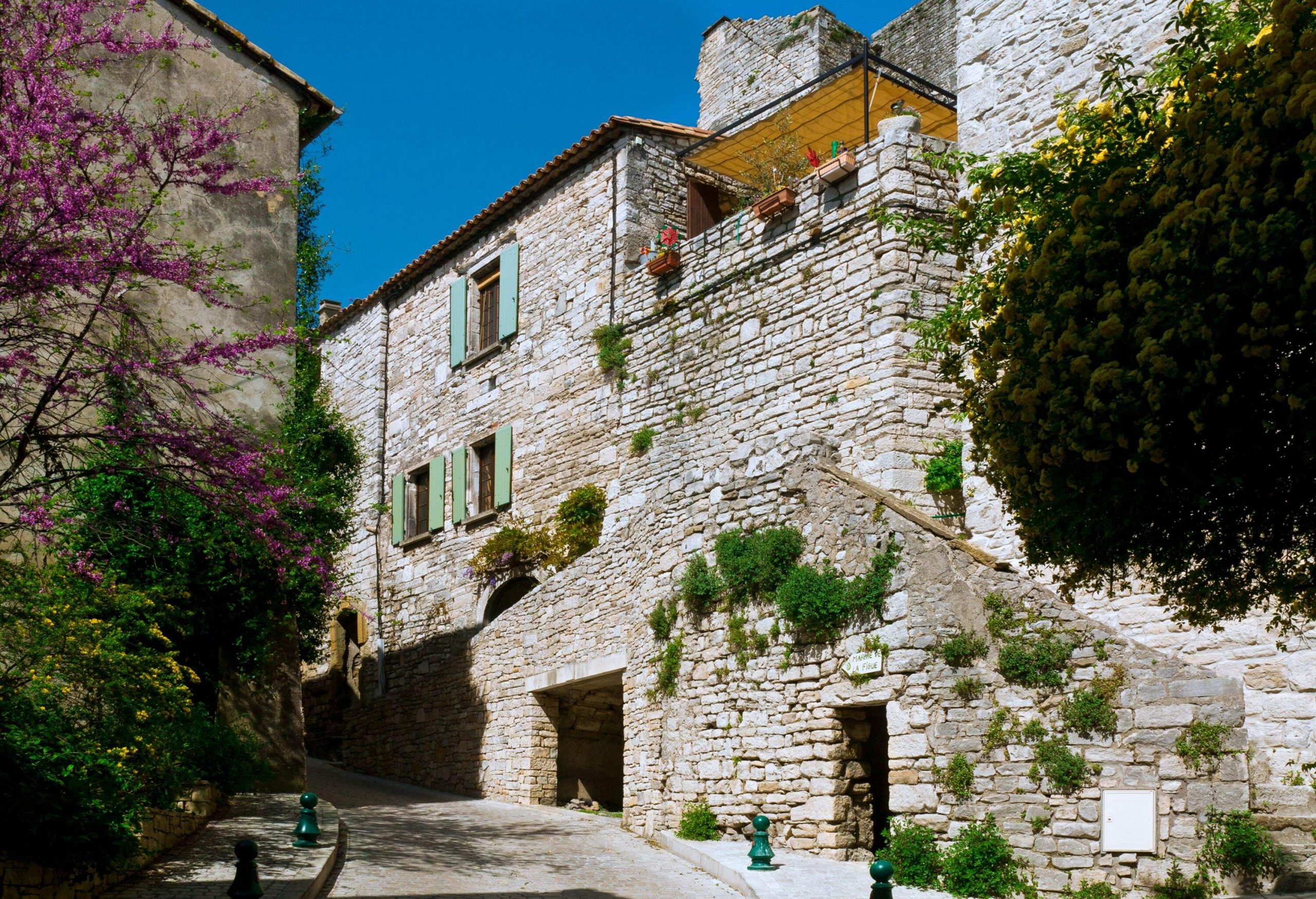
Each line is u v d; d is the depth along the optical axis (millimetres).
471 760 18172
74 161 9891
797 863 10492
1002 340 7473
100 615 9922
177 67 14109
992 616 10031
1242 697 8695
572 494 19344
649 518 14484
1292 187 5781
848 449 14953
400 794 17812
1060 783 9281
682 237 20312
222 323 13625
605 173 20484
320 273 16781
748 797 11820
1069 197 7344
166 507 11305
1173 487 6340
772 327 16578
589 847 12281
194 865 9109
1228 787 8578
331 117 15758
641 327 19000
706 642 12781
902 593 10680
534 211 22234
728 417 16984
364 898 9039
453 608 22047
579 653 16125
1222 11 7211
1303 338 5668
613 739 17656
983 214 8617
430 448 24031
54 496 10938
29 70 9625
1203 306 5820
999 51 13438
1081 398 6508
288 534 11688
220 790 11664
